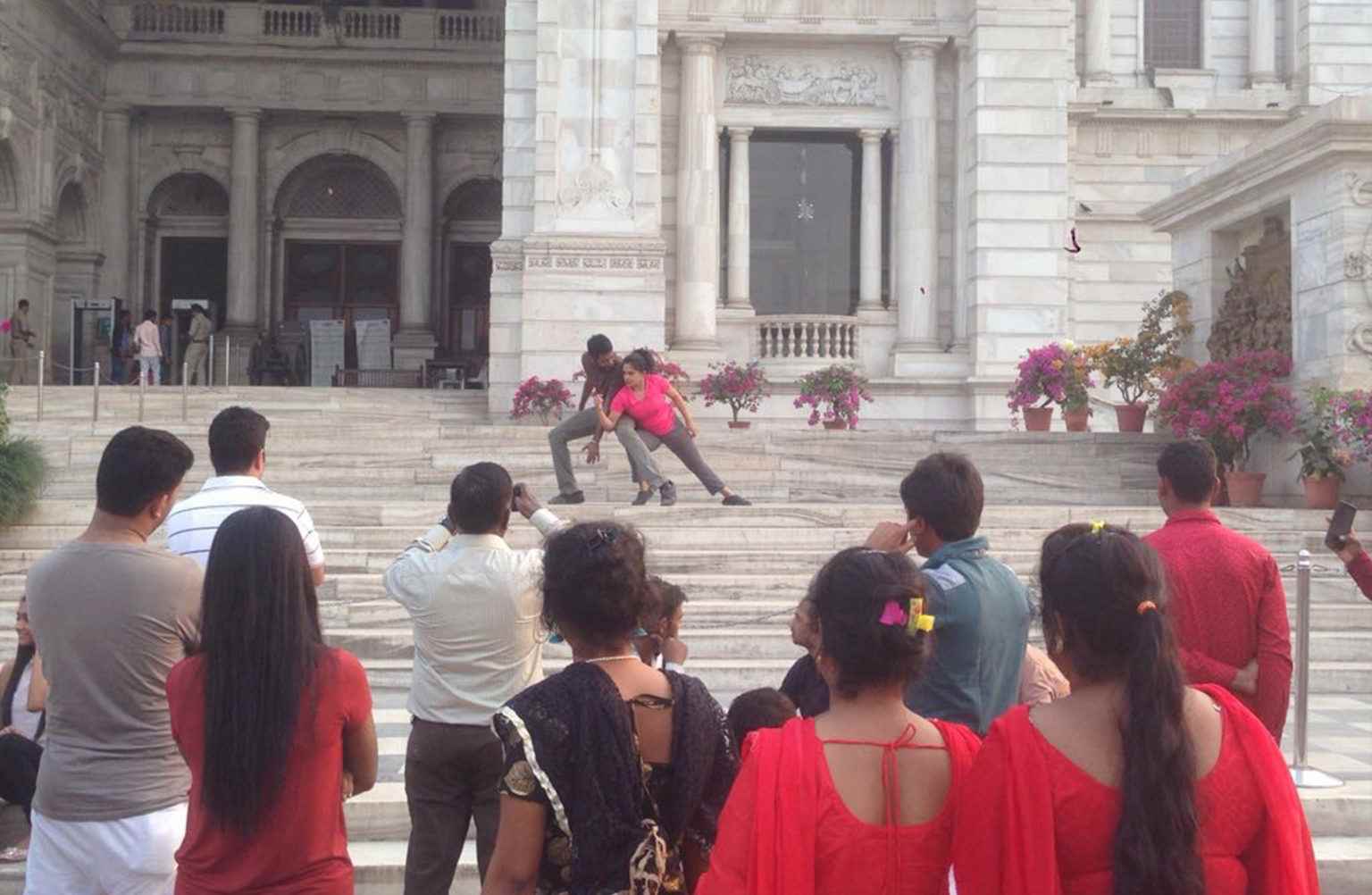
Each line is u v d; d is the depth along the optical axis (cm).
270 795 391
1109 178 3142
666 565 1307
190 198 3609
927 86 2612
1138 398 2058
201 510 574
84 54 3306
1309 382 1700
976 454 1881
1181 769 316
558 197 2375
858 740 346
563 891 378
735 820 340
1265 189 1817
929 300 2600
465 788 546
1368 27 3234
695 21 2564
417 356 3497
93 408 2173
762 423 2548
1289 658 539
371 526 1431
